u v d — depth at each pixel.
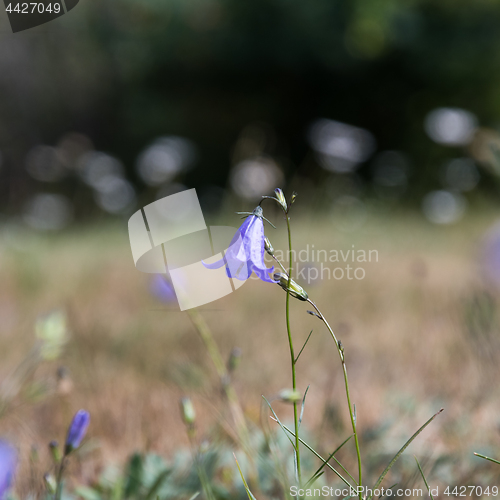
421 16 18.80
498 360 3.22
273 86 21.12
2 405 2.74
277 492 2.21
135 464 2.24
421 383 3.50
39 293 6.27
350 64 19.34
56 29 19.97
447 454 2.45
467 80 19.66
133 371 3.82
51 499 1.85
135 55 20.92
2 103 20.39
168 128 21.80
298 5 18.58
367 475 2.39
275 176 9.94
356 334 4.60
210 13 19.98
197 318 2.48
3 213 16.34
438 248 8.76
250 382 3.64
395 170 15.21
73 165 12.38
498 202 13.40
